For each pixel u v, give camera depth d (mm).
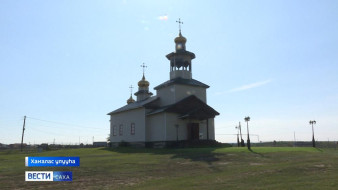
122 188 12328
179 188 11562
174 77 42969
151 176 15188
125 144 45125
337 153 25359
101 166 18859
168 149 33969
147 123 41438
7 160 26875
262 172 14625
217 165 18797
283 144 53625
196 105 40094
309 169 15023
